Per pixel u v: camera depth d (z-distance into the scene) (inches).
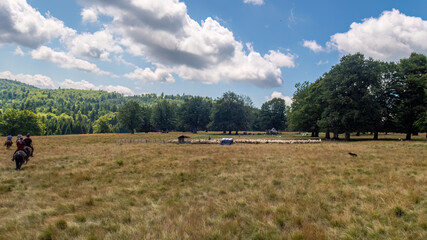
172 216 265.9
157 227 233.1
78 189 388.8
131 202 321.4
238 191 375.6
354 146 1097.4
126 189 387.2
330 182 404.8
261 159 712.4
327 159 676.1
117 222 248.7
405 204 274.5
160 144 1428.4
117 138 2127.2
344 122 1560.0
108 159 722.2
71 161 694.5
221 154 847.1
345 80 1573.6
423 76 1483.8
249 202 313.0
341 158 688.4
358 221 243.0
